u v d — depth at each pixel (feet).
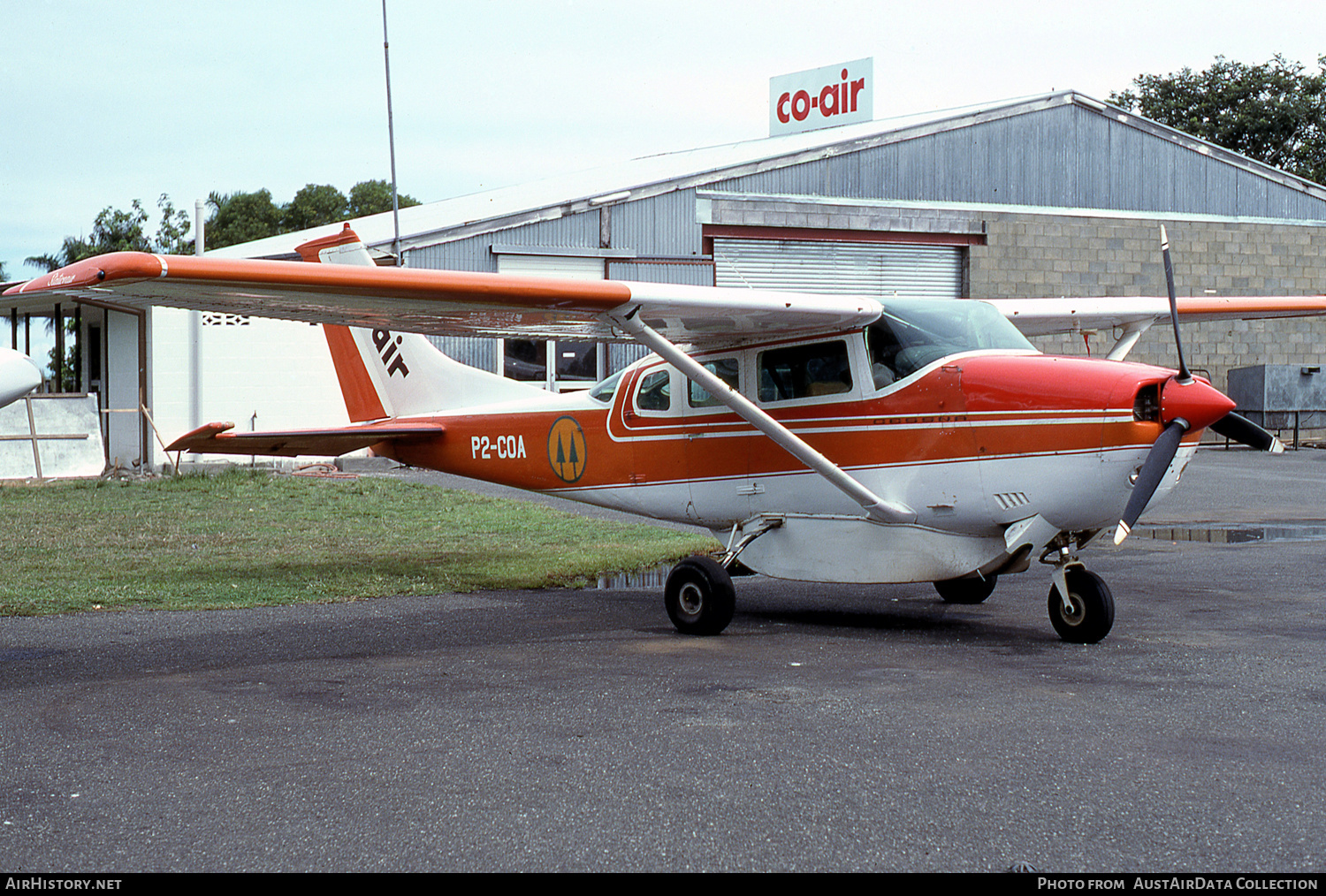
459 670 18.10
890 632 21.48
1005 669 17.76
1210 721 14.42
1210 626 21.36
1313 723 14.32
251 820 11.25
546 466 28.04
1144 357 75.46
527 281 19.40
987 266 72.33
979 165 71.92
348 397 32.40
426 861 10.20
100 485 47.01
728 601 21.09
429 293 18.90
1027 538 20.06
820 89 88.69
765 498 23.65
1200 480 50.49
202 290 17.83
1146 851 10.21
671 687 16.72
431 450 30.68
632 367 26.37
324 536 34.65
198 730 14.52
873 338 21.90
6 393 18.51
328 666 18.43
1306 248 78.89
